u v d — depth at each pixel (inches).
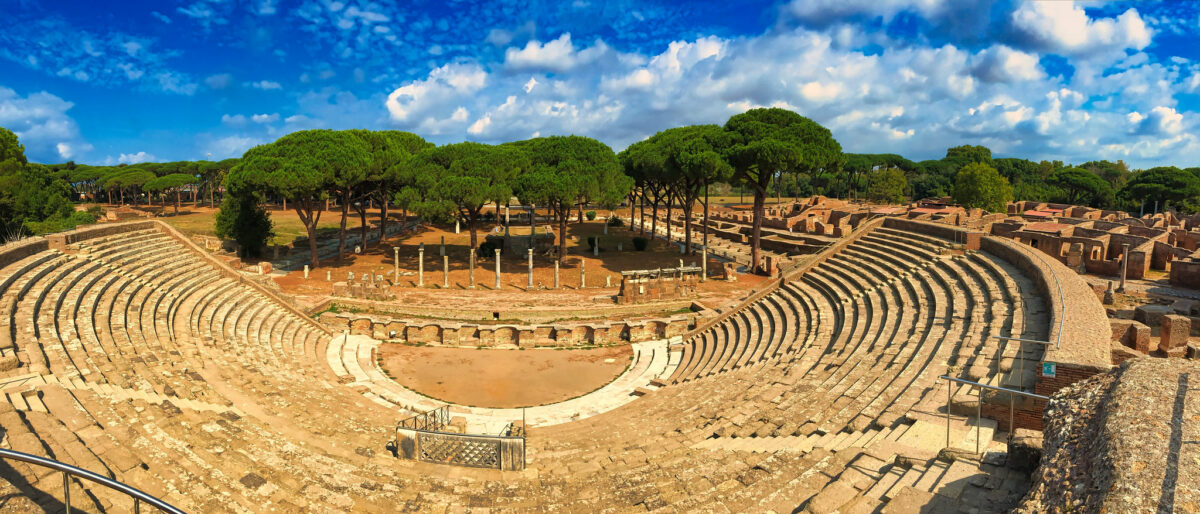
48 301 952.9
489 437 610.9
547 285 1919.3
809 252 2386.8
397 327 1470.2
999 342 810.2
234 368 930.7
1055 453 378.0
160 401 658.2
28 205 2234.3
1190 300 1451.8
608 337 1459.2
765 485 515.2
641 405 975.6
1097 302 879.1
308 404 827.4
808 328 1258.6
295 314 1464.1
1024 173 5900.6
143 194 4722.0
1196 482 284.8
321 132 2164.1
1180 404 369.4
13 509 374.3
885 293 1316.4
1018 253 1234.0
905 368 806.5
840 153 2158.0
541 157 2342.5
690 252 2588.6
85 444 491.8
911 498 419.5
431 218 2003.0
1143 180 4158.5
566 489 548.7
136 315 1053.2
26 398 564.4
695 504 490.6
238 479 504.7
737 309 1561.3
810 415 714.8
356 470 580.1
